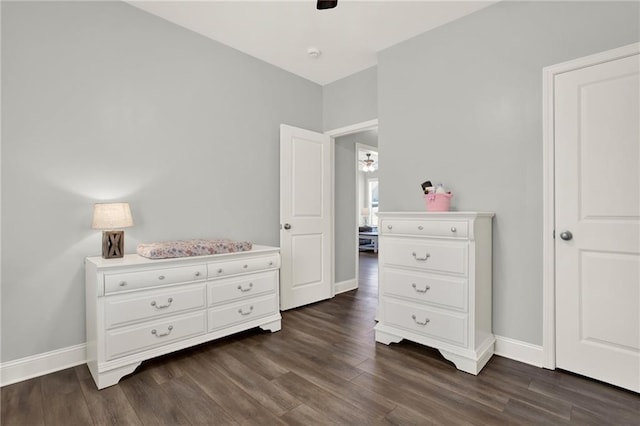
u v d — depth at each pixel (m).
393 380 2.00
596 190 1.98
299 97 3.70
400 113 2.95
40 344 2.10
